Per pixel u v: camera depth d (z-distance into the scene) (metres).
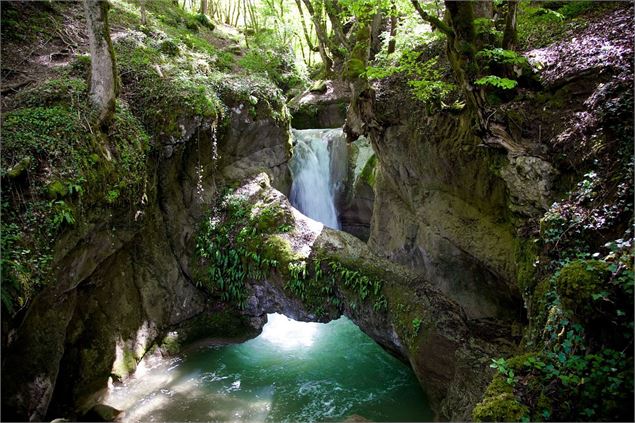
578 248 5.59
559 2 9.49
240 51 16.75
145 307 9.18
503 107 7.18
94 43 7.85
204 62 12.73
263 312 10.48
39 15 10.84
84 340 7.86
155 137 9.66
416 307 8.23
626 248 4.61
